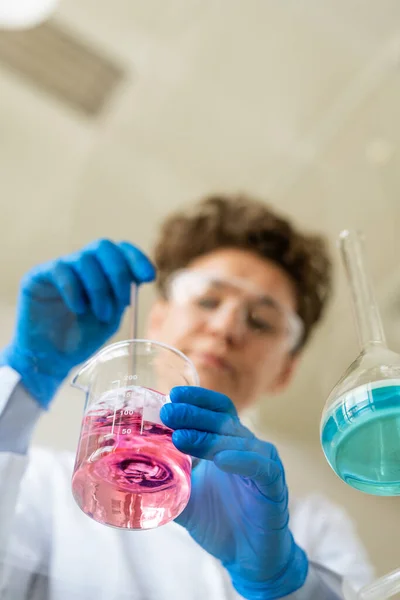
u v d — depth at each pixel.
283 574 1.00
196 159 2.68
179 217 1.94
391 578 0.99
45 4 2.07
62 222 2.71
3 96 2.49
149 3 2.30
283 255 1.78
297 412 2.18
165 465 0.77
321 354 2.41
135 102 2.53
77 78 2.46
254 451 0.89
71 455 1.44
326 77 2.51
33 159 2.61
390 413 0.79
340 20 2.37
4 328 2.34
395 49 2.40
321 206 2.76
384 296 2.76
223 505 0.99
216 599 1.13
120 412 0.80
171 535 1.25
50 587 1.10
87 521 1.23
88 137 2.59
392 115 2.56
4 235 2.71
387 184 2.70
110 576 1.13
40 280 1.37
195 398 0.88
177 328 1.44
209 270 1.71
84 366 0.96
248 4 2.32
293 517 1.42
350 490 1.90
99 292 1.33
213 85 2.51
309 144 2.67
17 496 1.09
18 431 1.17
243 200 1.96
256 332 1.48
